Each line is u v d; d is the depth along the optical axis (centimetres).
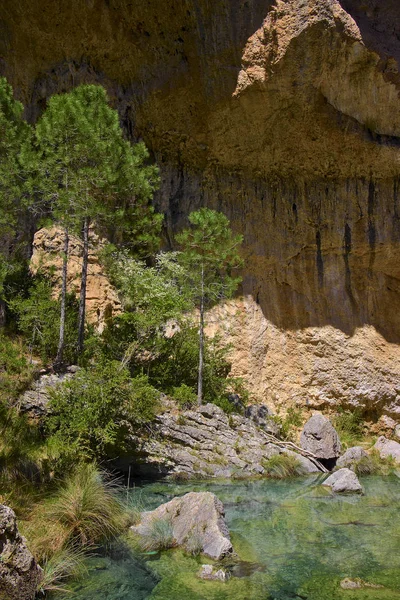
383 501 796
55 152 1020
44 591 439
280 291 1471
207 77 1285
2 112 983
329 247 1466
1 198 995
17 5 1280
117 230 1267
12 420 798
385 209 1426
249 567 505
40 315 1067
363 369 1426
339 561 525
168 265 1280
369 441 1364
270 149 1395
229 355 1383
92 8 1270
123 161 1077
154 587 456
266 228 1462
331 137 1330
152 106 1361
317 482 941
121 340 1139
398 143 1316
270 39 1193
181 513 594
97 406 798
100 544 546
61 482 656
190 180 1464
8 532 421
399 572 497
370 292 1486
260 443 1058
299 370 1427
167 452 952
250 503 759
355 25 1158
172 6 1254
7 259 1231
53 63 1359
